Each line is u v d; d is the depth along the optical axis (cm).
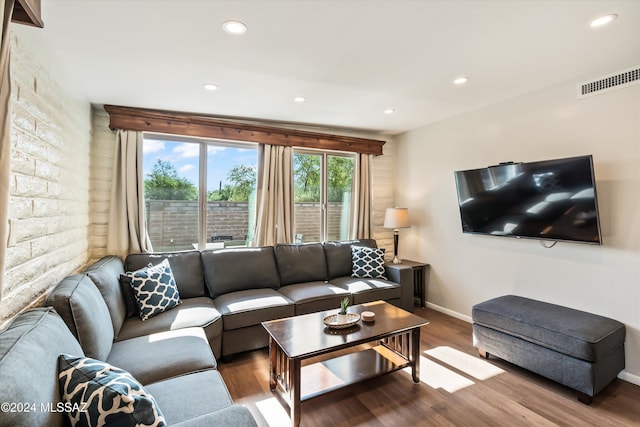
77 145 247
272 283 340
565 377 213
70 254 226
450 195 376
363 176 435
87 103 284
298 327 223
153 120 317
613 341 215
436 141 393
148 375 160
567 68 238
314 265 370
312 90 279
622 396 213
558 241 269
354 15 169
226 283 315
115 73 238
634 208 227
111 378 108
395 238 426
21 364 94
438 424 187
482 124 335
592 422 188
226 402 141
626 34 189
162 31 183
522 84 271
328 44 200
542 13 168
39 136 170
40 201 170
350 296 324
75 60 214
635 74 225
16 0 109
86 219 277
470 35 190
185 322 231
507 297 294
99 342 163
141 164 312
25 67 153
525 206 282
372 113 352
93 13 164
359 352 256
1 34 99
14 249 140
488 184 311
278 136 375
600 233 234
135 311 246
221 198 361
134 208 307
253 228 378
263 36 190
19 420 81
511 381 233
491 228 316
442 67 235
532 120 289
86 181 277
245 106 321
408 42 198
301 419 191
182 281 298
